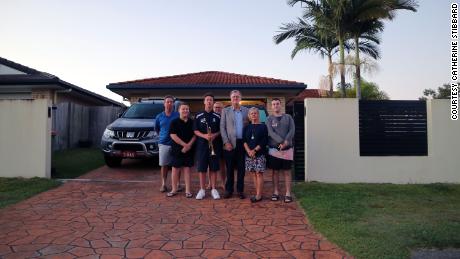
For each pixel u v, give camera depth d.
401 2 15.65
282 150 6.05
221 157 6.60
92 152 12.68
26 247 4.00
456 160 7.79
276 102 6.16
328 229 4.54
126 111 10.22
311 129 7.64
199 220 5.04
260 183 6.09
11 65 14.44
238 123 6.20
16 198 6.08
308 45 18.98
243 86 14.03
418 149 7.81
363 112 7.77
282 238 4.34
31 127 7.79
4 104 7.81
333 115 7.66
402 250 3.84
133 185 7.25
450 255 3.75
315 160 7.65
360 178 7.68
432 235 4.23
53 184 7.09
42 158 7.75
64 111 13.90
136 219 5.06
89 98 17.86
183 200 6.12
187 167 6.30
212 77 16.30
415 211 5.39
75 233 4.47
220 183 7.41
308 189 6.83
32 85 13.50
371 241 4.08
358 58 17.02
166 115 6.61
